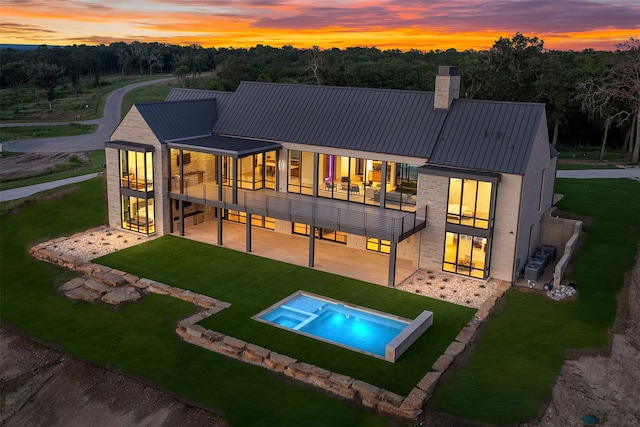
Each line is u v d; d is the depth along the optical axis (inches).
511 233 1035.9
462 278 1080.8
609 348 816.3
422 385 732.0
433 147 1102.4
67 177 1820.9
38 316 977.5
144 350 859.4
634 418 673.0
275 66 3518.7
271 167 1312.7
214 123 1391.5
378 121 1197.1
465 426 660.7
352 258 1190.9
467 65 2373.3
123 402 753.6
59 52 6624.0
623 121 2182.6
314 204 1178.6
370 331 902.4
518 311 944.9
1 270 1162.6
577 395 713.6
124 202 1334.9
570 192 1551.4
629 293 994.1
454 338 863.1
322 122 1251.8
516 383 741.3
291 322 928.3
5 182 1847.9
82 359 845.2
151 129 1263.5
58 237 1320.1
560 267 1012.5
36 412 765.3
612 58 2343.8
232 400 735.1
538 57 2284.7
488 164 1035.3
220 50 7480.3
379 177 1173.7
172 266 1138.7
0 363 858.1
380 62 3868.1
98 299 1024.9
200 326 892.6
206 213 1416.1
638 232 1257.4
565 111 2325.3
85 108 3983.8
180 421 708.0
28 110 3927.2
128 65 7086.6
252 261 1168.2
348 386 731.4
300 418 695.7
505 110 1103.0
